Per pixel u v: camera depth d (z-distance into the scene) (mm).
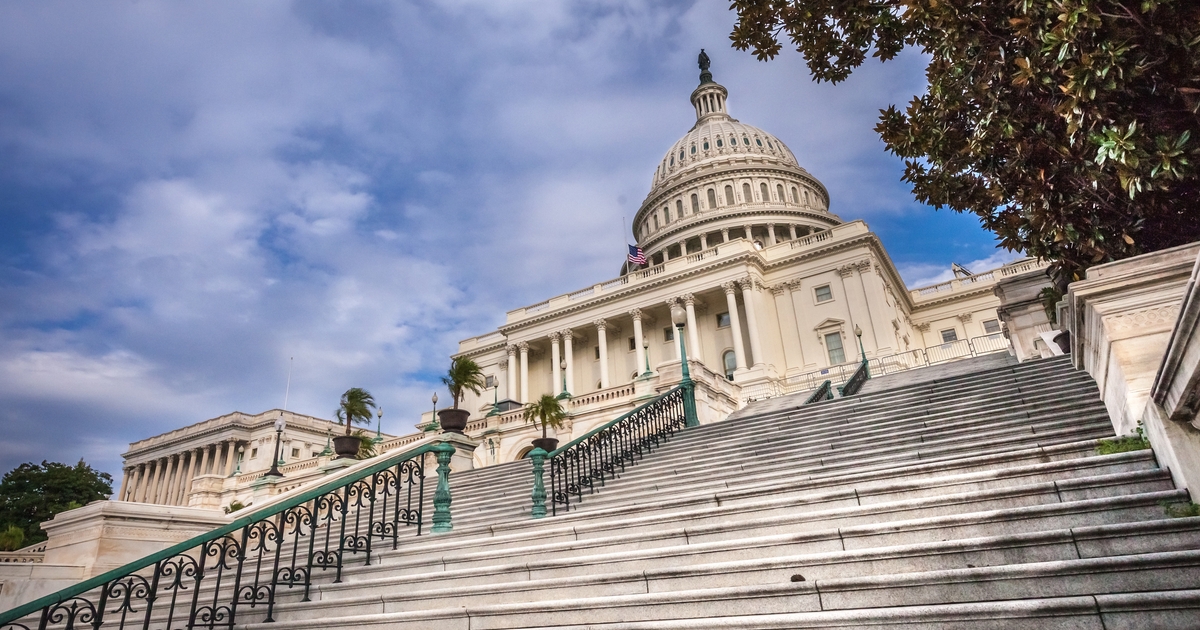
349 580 6938
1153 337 4676
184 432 73312
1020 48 4836
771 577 4637
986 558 4133
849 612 3836
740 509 5996
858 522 5215
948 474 5812
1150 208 4879
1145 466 4621
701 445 11289
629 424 11328
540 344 56156
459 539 7551
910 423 9234
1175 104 4227
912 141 6859
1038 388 9477
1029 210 6043
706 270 48500
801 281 48000
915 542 4633
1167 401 4047
